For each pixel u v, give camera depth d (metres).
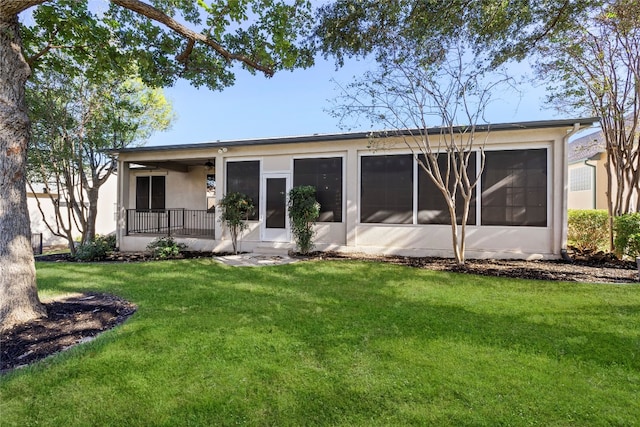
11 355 2.69
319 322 3.45
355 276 5.69
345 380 2.31
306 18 5.17
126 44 5.20
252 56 5.35
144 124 12.33
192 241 9.49
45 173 9.70
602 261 6.84
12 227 3.41
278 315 3.68
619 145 7.64
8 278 3.37
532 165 7.13
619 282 5.08
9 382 2.26
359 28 5.52
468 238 7.54
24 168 3.55
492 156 7.38
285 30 5.07
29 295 3.52
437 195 7.73
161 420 1.90
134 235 10.02
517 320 3.48
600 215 8.45
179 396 2.12
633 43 6.62
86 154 10.18
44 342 2.95
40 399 2.09
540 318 3.53
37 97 8.19
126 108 9.89
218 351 2.75
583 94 7.57
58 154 9.00
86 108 9.27
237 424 1.88
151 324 3.37
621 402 2.05
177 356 2.66
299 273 5.98
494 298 4.30
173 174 12.84
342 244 8.46
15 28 3.44
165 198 12.93
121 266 6.84
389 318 3.56
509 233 7.29
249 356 2.67
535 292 4.55
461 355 2.67
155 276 5.80
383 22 5.45
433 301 4.19
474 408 1.99
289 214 8.30
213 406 2.02
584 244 8.63
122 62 5.29
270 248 8.80
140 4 4.05
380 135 7.56
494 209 7.38
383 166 8.12
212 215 12.13
